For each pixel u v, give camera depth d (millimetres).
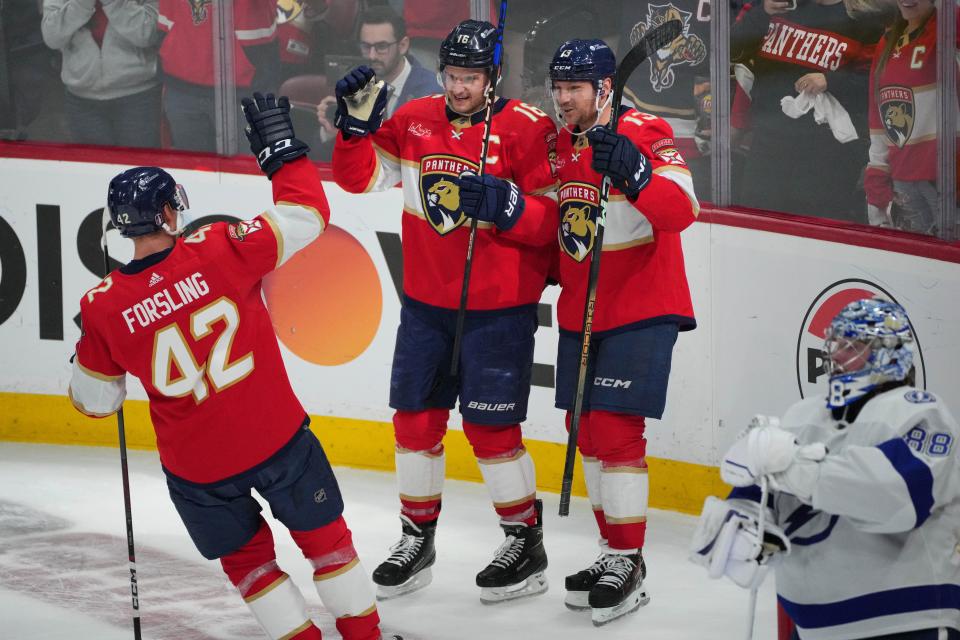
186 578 15516
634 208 13484
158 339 10789
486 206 13359
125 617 14164
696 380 17969
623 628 13750
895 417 8086
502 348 14422
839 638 8445
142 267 10852
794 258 16953
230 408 11039
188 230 21469
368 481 20047
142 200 10750
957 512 8164
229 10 21062
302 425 11531
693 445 18062
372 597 12109
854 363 8375
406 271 14742
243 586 11695
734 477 8414
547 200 14172
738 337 17562
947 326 15750
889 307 8375
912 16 16062
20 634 13617
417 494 14977
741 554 8641
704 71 17953
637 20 18438
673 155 13281
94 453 21438
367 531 17562
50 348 21922
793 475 8125
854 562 8281
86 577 15500
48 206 21703
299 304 20906
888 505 7832
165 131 21891
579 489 19219
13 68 22172
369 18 20375
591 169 13617
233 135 21547
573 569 15898
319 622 14094
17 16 21953
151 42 21547
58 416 22000
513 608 14523
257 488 11461
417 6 20047
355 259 20469
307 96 21016
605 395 13750
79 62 21891
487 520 18000
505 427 14727
